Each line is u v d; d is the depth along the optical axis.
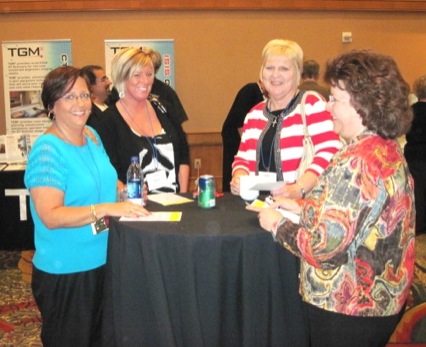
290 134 2.37
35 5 6.13
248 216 2.02
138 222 1.91
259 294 1.83
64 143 2.01
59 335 2.08
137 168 2.47
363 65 1.34
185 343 1.83
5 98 6.26
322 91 4.12
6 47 6.19
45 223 1.91
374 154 1.31
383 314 1.40
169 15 6.34
